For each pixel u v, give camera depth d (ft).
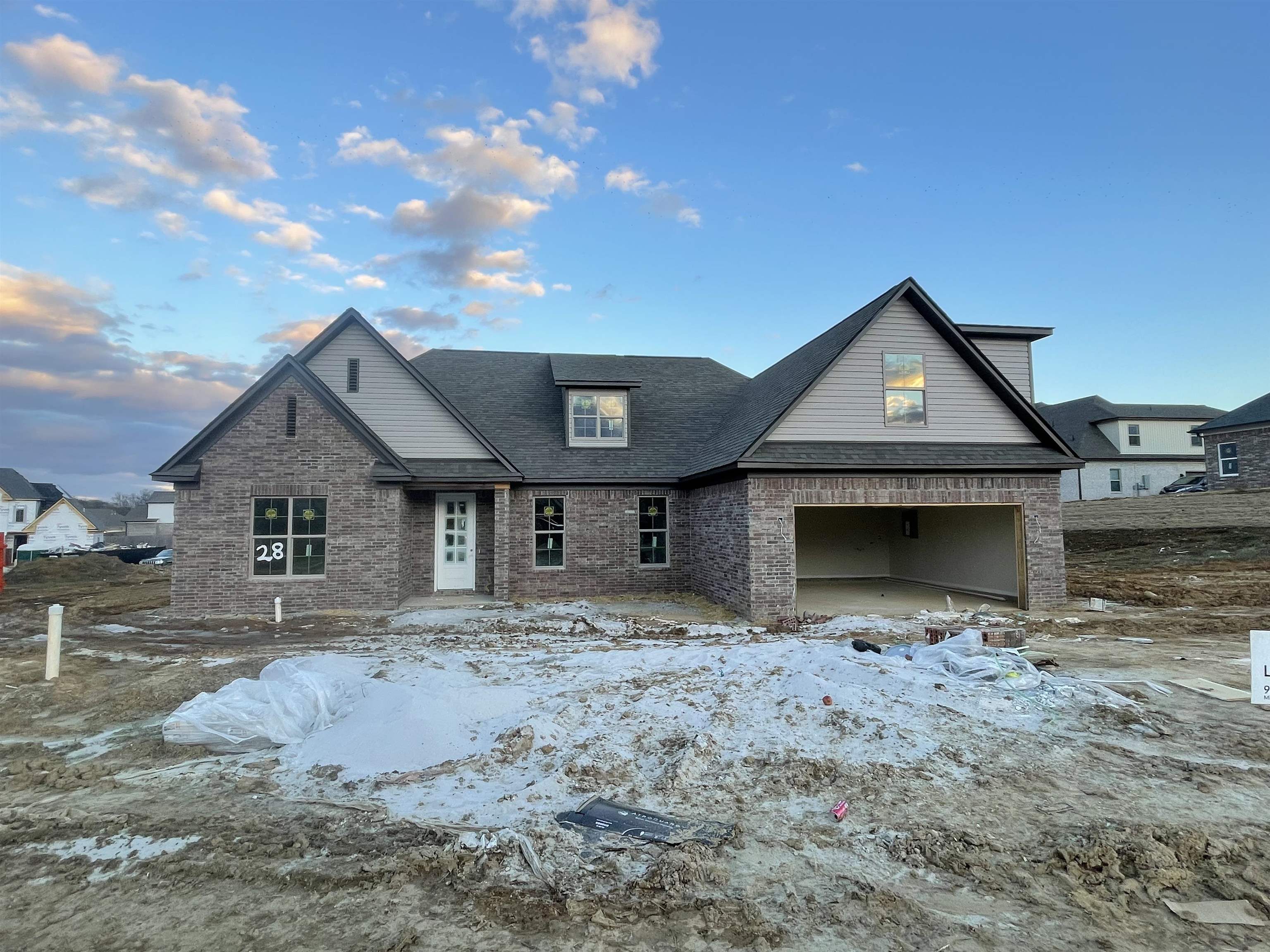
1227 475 95.35
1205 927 11.22
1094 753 18.69
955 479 47.91
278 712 21.47
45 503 218.18
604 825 14.93
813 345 57.93
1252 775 17.19
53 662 27.68
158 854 13.96
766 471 45.16
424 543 56.29
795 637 37.27
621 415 60.85
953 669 25.57
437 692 23.24
